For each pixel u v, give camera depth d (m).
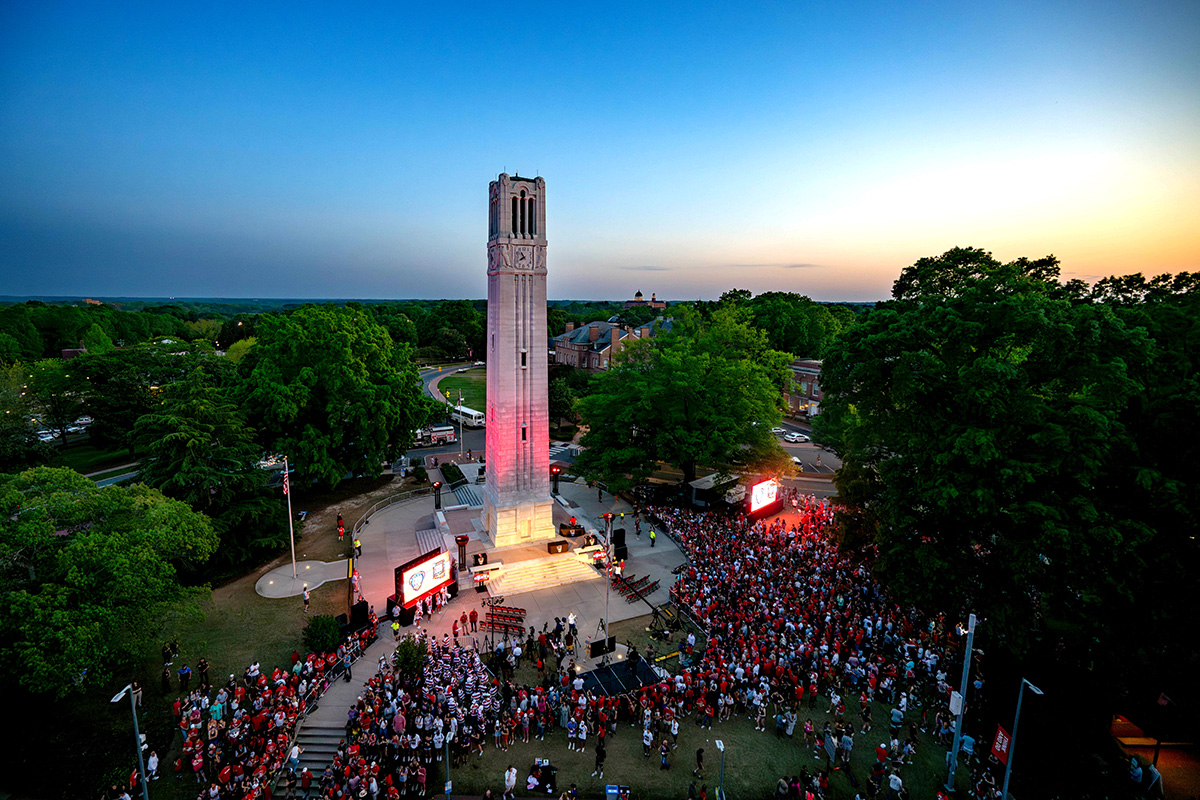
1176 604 25.06
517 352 43.59
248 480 41.75
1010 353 32.88
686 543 46.22
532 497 45.72
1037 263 42.72
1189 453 25.69
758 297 133.00
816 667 29.94
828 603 35.16
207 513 40.81
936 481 28.06
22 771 24.22
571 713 27.61
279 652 32.88
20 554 24.84
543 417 45.19
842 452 53.19
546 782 23.77
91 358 71.88
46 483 28.22
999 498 27.69
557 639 33.19
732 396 53.66
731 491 56.91
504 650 31.41
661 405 52.94
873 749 26.12
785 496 58.19
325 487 60.84
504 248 41.69
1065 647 30.52
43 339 142.75
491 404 46.53
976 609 28.94
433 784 24.09
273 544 42.88
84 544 25.12
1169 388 26.89
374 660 32.28
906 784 24.28
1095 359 25.55
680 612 37.31
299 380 51.78
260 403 50.56
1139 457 27.25
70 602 24.69
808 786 23.44
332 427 53.41
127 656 27.31
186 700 27.30
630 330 124.81
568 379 104.25
